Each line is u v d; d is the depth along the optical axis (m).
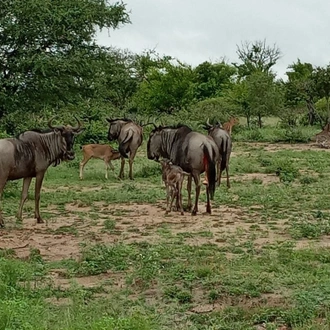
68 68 19.39
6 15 19.22
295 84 45.12
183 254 9.44
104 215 13.34
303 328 6.06
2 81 19.20
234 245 10.07
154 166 21.44
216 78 57.88
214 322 6.42
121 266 8.70
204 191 16.39
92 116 28.89
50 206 14.60
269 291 7.43
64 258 9.38
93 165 23.38
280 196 15.38
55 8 19.31
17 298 6.97
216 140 16.62
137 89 45.22
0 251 9.57
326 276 8.04
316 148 30.28
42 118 23.16
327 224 11.59
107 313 6.63
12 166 11.77
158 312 6.84
